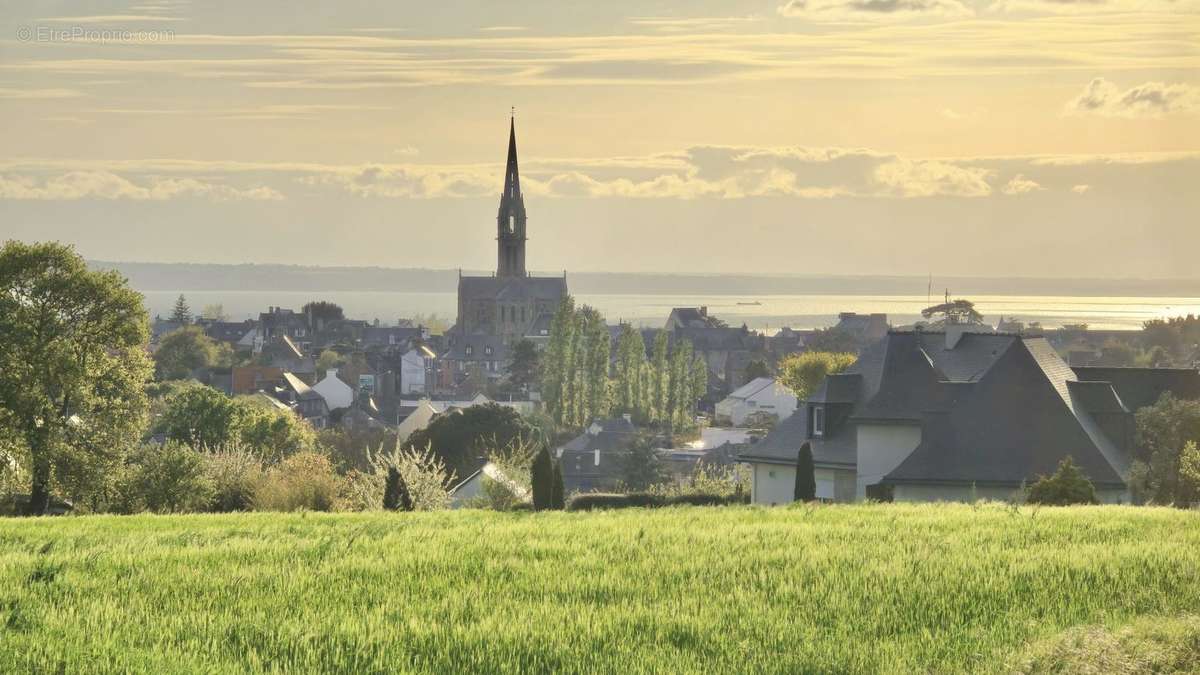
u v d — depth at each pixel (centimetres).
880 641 2308
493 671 2166
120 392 8794
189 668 2166
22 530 4506
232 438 13250
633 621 2466
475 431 15012
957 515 4322
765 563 3075
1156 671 2070
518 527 3994
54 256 8662
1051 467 7006
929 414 7275
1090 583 2744
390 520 4678
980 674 2103
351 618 2519
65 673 2130
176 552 3394
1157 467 7262
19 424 8244
